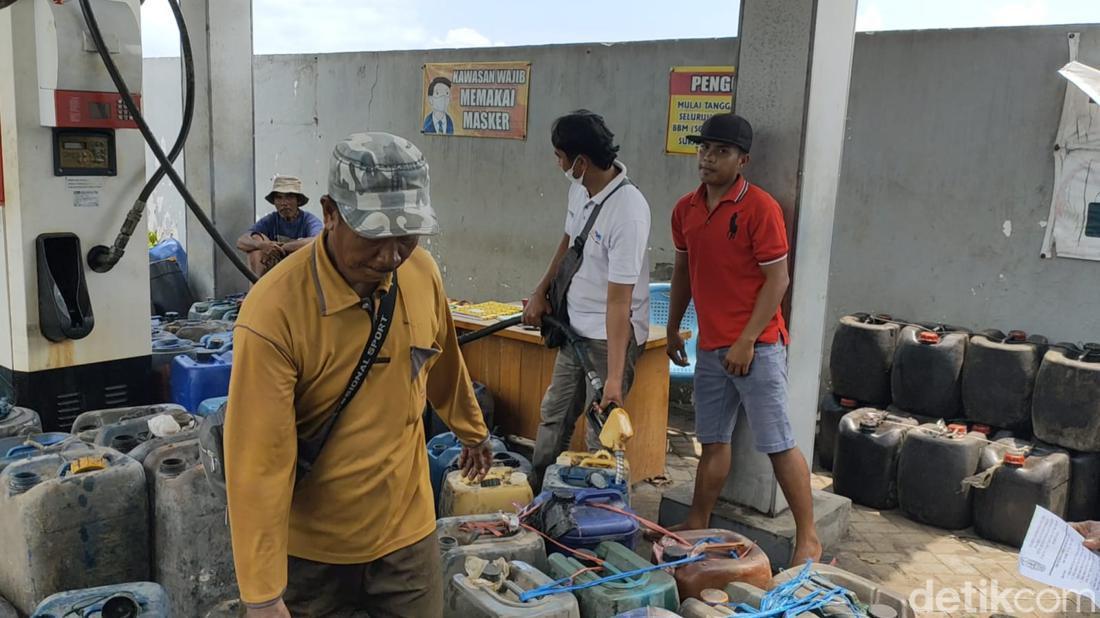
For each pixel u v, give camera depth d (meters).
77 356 3.99
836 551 4.12
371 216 1.72
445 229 7.72
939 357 4.68
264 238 5.04
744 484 3.96
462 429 2.40
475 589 2.60
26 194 3.75
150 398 4.29
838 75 3.72
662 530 3.12
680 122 6.15
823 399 5.36
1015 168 5.08
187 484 2.94
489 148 7.31
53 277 3.90
